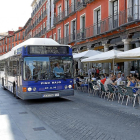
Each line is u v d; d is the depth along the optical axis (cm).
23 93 1006
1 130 590
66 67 1080
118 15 1698
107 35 1817
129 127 609
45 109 908
